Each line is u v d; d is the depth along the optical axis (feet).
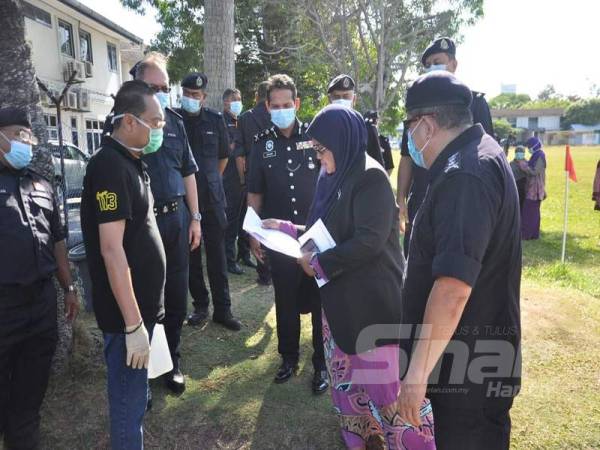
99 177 6.48
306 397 9.66
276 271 9.98
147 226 7.07
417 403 5.07
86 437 8.55
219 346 11.80
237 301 14.75
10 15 8.90
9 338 7.55
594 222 33.50
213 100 20.92
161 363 7.91
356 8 43.88
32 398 8.14
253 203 10.78
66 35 56.49
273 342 12.05
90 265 6.85
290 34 47.37
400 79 46.78
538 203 26.91
